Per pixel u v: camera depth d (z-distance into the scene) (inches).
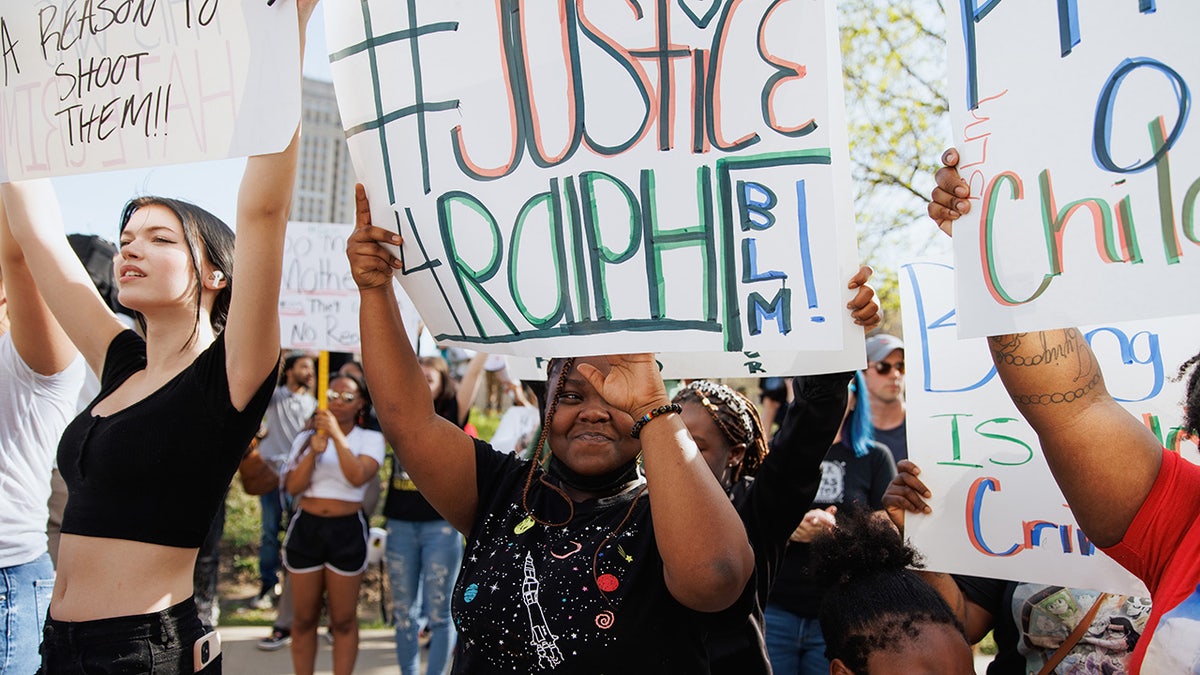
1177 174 56.9
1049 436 63.1
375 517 344.2
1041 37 61.4
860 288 73.0
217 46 76.9
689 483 62.3
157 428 75.7
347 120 81.4
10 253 92.7
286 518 250.2
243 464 204.8
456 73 76.7
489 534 74.8
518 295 75.4
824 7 67.1
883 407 170.9
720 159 69.6
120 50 81.5
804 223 67.6
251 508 355.9
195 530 78.0
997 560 84.9
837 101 71.9
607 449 73.1
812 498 81.0
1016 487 85.1
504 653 67.7
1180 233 56.7
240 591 292.8
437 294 79.2
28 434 98.7
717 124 69.7
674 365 90.9
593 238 72.7
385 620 256.4
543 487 76.2
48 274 90.0
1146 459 61.1
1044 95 61.2
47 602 101.0
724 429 95.8
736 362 86.8
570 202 73.4
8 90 87.0
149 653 74.4
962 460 87.8
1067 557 82.0
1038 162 61.2
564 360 77.6
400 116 78.8
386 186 79.8
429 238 78.4
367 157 80.7
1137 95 58.3
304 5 75.9
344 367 199.9
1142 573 61.6
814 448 79.4
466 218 76.8
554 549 69.9
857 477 142.5
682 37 70.4
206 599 198.8
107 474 75.7
